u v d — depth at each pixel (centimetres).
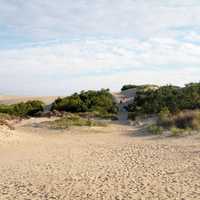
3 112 3612
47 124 2653
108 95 3903
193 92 3134
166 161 1258
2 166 1240
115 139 2017
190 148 1518
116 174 1070
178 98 3022
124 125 2689
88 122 2617
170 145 1648
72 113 3412
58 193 870
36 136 2170
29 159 1377
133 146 1689
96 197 830
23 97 5853
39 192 884
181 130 1933
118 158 1362
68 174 1084
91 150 1593
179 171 1080
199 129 1966
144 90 4097
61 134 2284
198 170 1078
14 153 1548
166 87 3491
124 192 865
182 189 875
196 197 805
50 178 1034
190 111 2422
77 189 904
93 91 3900
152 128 2133
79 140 2002
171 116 2344
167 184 928
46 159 1368
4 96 6281
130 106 3669
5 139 1900
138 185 928
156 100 3145
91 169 1155
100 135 2214
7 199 830
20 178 1041
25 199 827
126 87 5259
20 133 2192
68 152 1544
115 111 3531
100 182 973
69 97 3803
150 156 1380
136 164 1227
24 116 3494
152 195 831
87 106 3591
